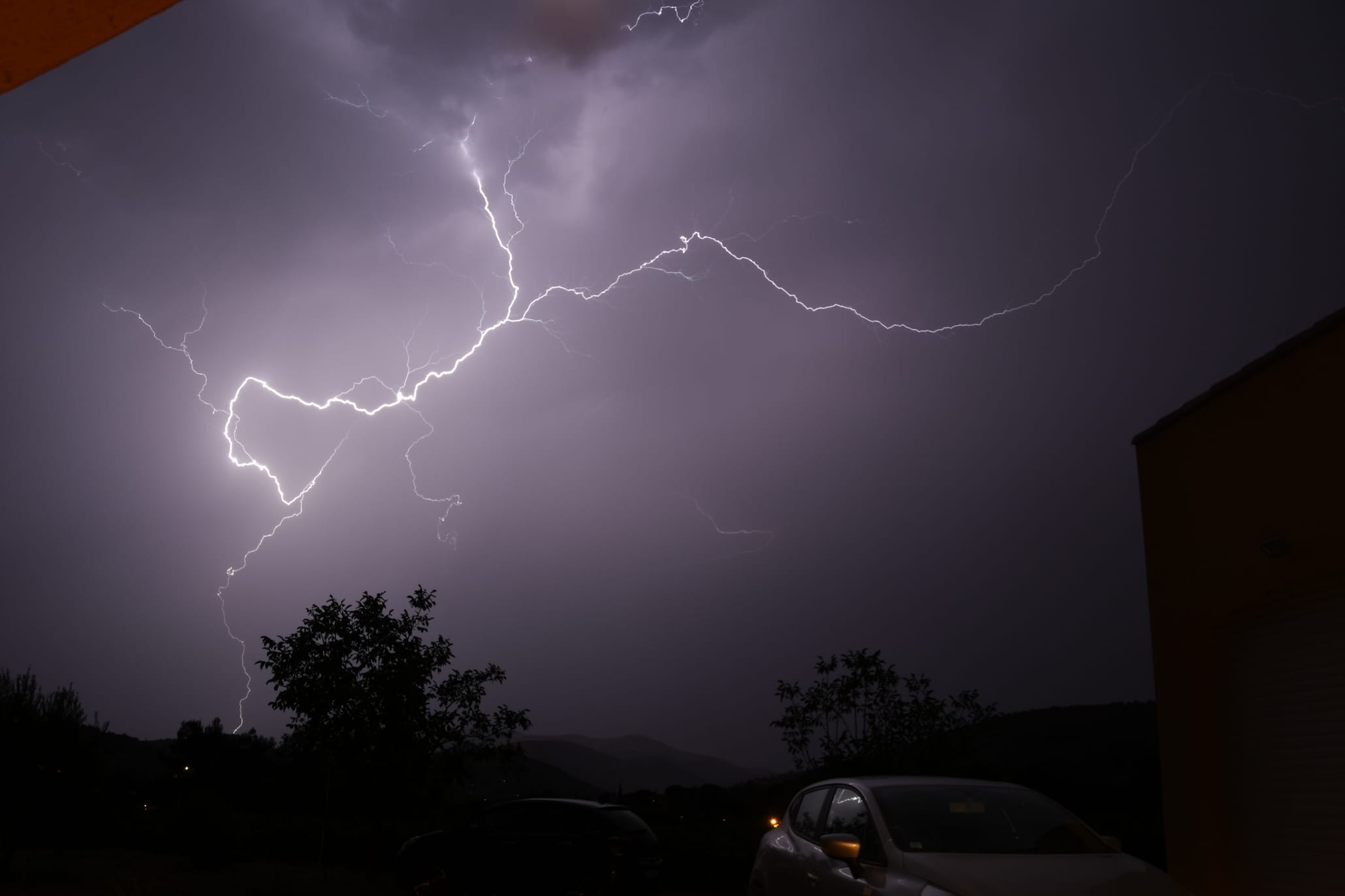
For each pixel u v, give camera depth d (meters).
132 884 13.49
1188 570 7.55
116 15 1.46
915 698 14.86
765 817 18.97
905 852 5.25
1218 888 7.02
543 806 11.85
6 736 15.05
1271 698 6.68
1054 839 5.46
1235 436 7.02
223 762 32.88
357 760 13.87
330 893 13.14
